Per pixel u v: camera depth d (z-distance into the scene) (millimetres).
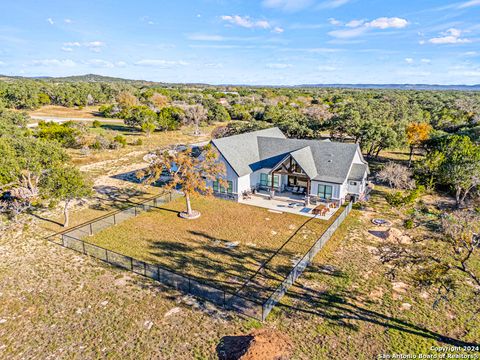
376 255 21672
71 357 14961
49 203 33062
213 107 98062
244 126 60562
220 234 27125
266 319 17234
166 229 27938
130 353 15156
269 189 37531
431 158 37969
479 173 30891
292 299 18828
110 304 18391
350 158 35469
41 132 56219
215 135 66062
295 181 38938
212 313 17703
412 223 27438
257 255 23766
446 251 23750
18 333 16328
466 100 111125
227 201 35188
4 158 27516
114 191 37594
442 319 17328
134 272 21422
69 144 60094
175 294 19250
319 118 67688
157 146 63219
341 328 16656
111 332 16391
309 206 33656
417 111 80875
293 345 15516
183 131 81875
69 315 17562
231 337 15992
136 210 31922
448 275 20500
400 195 33000
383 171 40281
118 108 107312
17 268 21750
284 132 58594
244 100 134750
